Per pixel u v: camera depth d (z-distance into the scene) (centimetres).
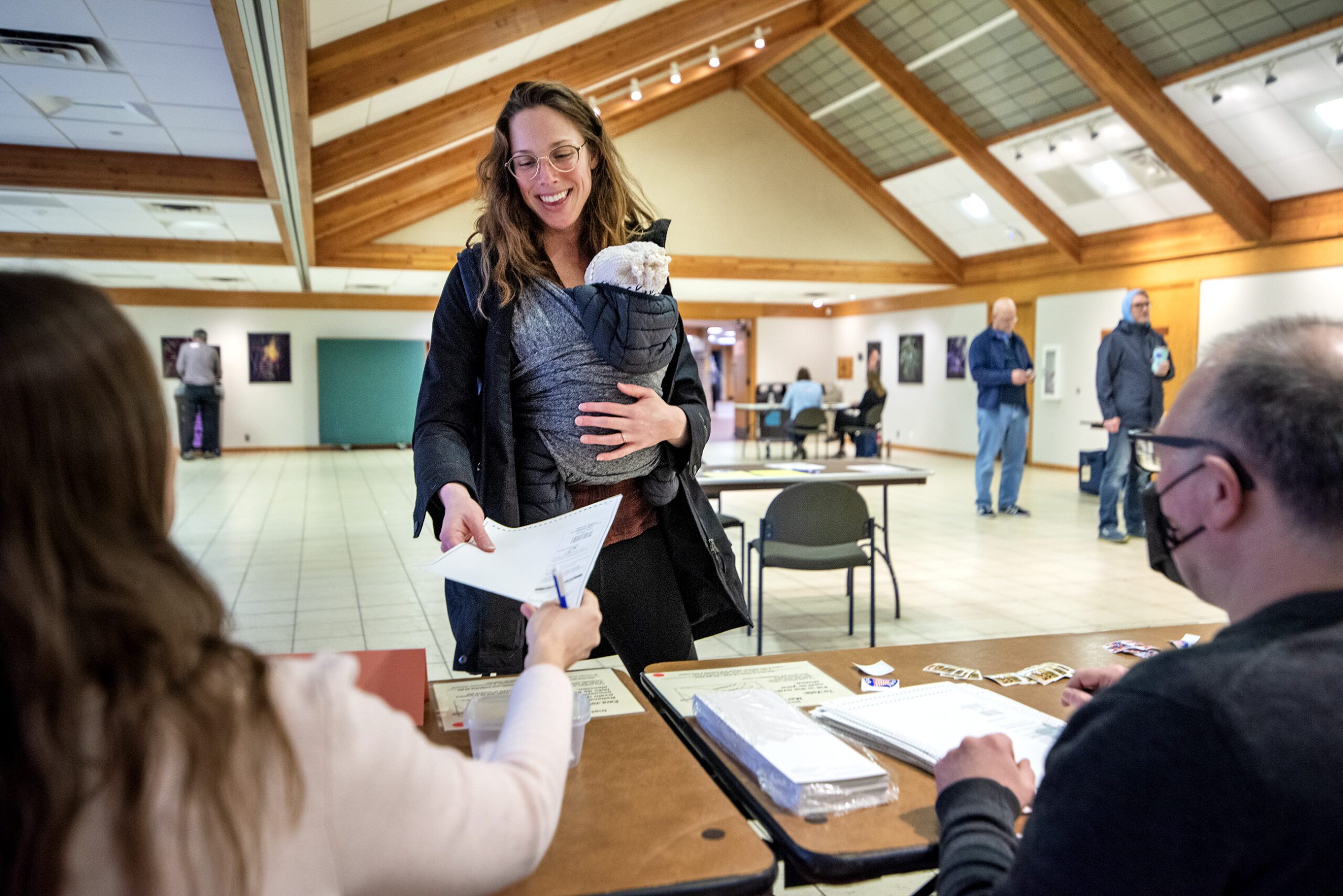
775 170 1358
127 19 427
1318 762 69
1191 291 1077
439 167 1045
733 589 191
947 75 1059
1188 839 71
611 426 162
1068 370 1277
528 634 103
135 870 57
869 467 548
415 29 601
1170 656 80
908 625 490
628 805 113
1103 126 980
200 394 1477
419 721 136
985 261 1422
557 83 167
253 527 809
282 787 62
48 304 61
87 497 60
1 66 490
